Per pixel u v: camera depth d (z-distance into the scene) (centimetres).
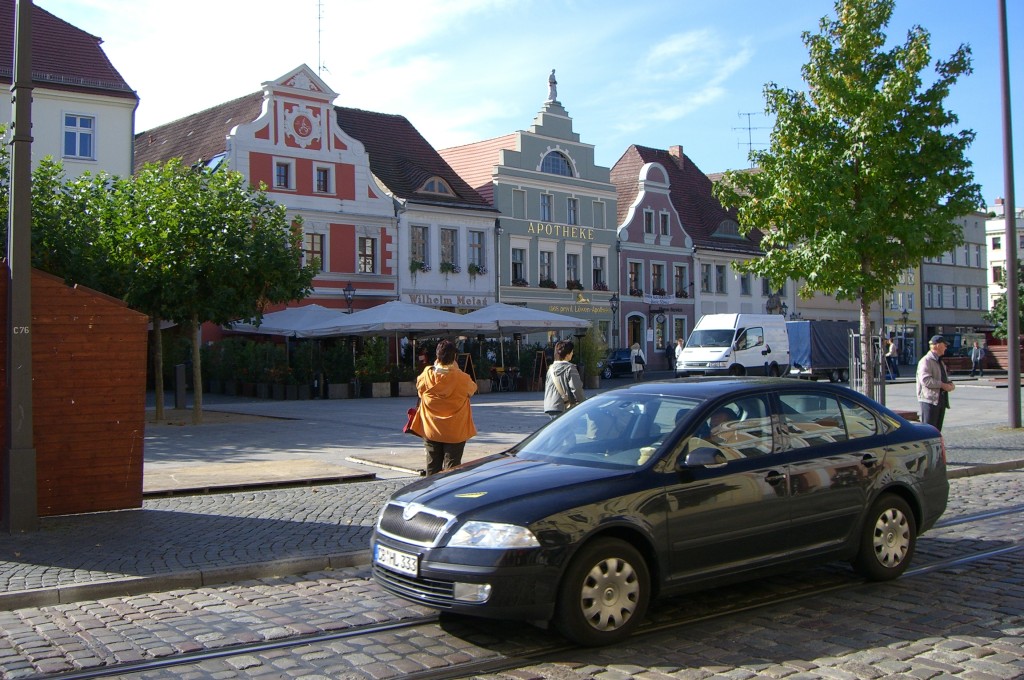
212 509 1039
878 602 687
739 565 652
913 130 1480
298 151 4025
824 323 4303
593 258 5309
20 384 918
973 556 834
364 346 3306
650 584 615
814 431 723
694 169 6662
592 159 5312
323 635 621
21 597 690
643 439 665
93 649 593
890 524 745
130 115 3488
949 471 1331
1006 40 1814
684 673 540
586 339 3734
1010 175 1886
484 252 4706
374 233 4247
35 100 3316
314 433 1917
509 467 666
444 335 3638
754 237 6456
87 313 1002
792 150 1537
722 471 652
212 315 2056
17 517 912
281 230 2178
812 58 1568
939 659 561
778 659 563
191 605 697
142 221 2011
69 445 995
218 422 2177
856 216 1499
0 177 1809
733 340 3741
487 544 568
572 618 571
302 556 813
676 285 5816
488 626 635
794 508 681
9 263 929
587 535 580
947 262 7869
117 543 866
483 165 4956
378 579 625
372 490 1177
